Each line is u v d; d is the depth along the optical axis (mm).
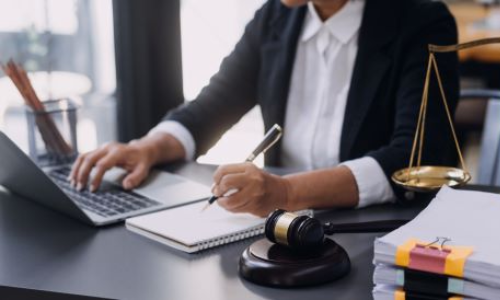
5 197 1234
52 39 2482
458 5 3697
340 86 1552
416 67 1396
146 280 828
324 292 779
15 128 2340
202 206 1087
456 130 1783
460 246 738
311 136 1569
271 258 816
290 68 1586
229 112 1688
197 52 2619
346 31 1531
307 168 1581
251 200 1009
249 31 1710
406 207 1122
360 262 868
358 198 1121
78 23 2484
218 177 1034
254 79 1716
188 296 778
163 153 1436
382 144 1486
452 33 1437
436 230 792
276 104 1596
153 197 1187
